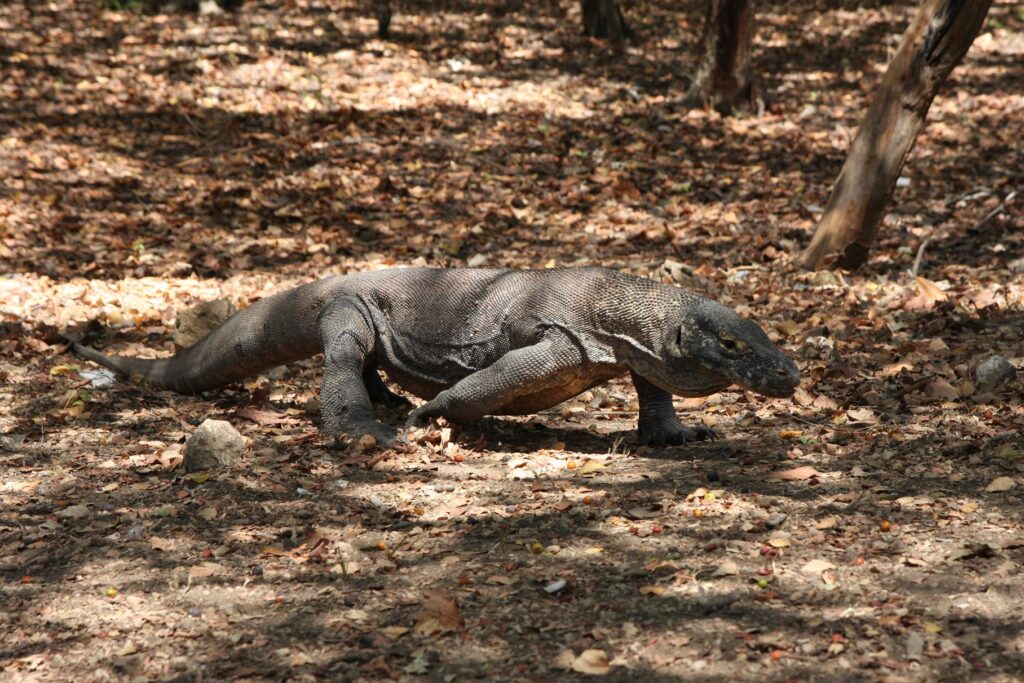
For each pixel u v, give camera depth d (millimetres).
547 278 9547
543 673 5918
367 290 10312
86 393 11016
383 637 6336
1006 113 24406
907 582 6691
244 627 6523
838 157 21828
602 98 25562
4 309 13797
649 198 19062
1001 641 6039
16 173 19672
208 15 32438
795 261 15891
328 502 8273
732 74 24578
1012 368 10844
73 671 6172
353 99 24844
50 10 32375
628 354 9047
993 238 16922
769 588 6684
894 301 14008
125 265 16000
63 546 7637
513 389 9312
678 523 7680
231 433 9039
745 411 10672
